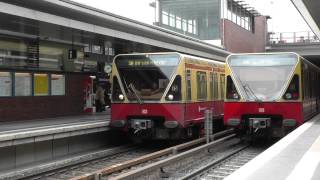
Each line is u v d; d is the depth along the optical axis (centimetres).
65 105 2242
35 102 2030
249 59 1745
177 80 1688
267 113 1698
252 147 1838
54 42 2167
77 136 1645
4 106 1859
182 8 4650
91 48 2531
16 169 1298
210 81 1975
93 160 1503
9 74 1889
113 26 2012
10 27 1759
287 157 1003
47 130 1432
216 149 1720
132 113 1736
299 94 1684
